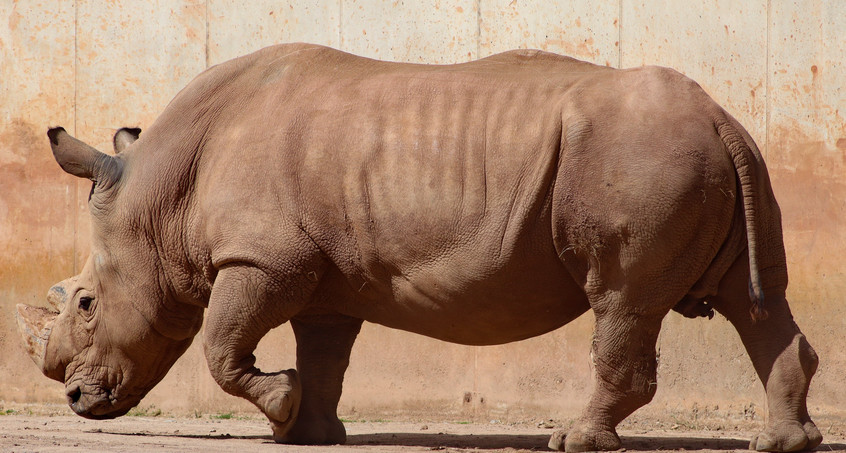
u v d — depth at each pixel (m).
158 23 38.78
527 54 25.31
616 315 22.47
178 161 26.27
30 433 27.92
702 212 21.94
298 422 26.44
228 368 24.94
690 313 23.70
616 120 22.23
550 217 22.47
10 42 39.19
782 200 34.66
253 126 25.20
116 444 24.44
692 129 22.14
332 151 24.06
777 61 35.03
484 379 35.88
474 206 22.81
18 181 38.81
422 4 37.44
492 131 22.97
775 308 23.03
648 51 35.91
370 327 36.62
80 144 27.19
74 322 27.78
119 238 26.95
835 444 26.28
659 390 34.91
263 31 38.31
